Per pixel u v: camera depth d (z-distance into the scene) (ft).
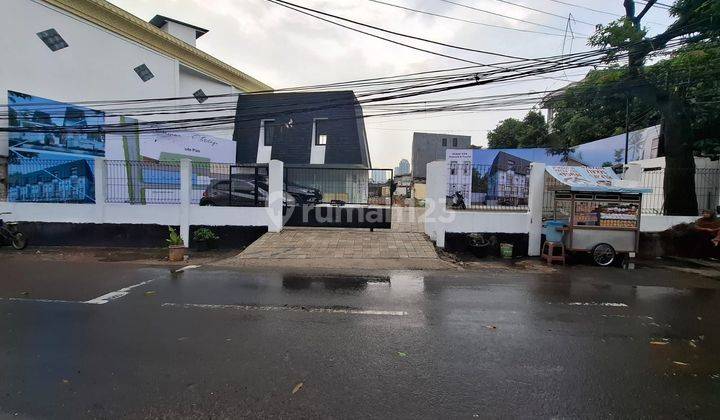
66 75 53.72
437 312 18.24
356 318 17.20
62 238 40.34
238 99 88.79
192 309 18.44
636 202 31.22
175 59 71.87
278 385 11.14
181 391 10.78
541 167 35.22
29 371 11.93
